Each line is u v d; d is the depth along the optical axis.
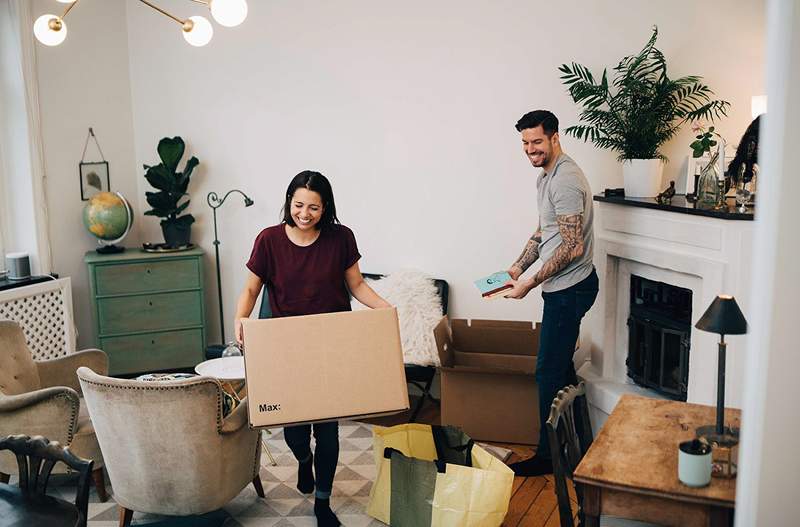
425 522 3.11
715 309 2.21
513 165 4.63
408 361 4.40
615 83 4.29
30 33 4.83
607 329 4.07
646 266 3.78
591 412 4.07
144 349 5.20
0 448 2.45
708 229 3.29
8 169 4.94
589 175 4.43
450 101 4.71
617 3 4.25
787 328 1.56
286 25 5.06
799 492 1.59
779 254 1.53
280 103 5.16
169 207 5.28
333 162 5.08
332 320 2.91
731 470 2.16
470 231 4.79
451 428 3.37
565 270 3.58
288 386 2.87
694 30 4.11
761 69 4.02
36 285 4.71
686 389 3.56
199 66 5.30
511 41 4.52
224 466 3.09
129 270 5.09
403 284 4.66
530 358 4.36
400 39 4.79
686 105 4.13
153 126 5.46
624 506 2.17
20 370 3.63
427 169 4.84
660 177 3.92
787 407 1.58
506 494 2.97
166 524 3.29
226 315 5.55
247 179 5.33
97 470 3.49
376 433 3.33
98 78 5.26
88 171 5.26
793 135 1.50
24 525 2.21
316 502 3.27
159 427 2.91
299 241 3.15
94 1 5.20
